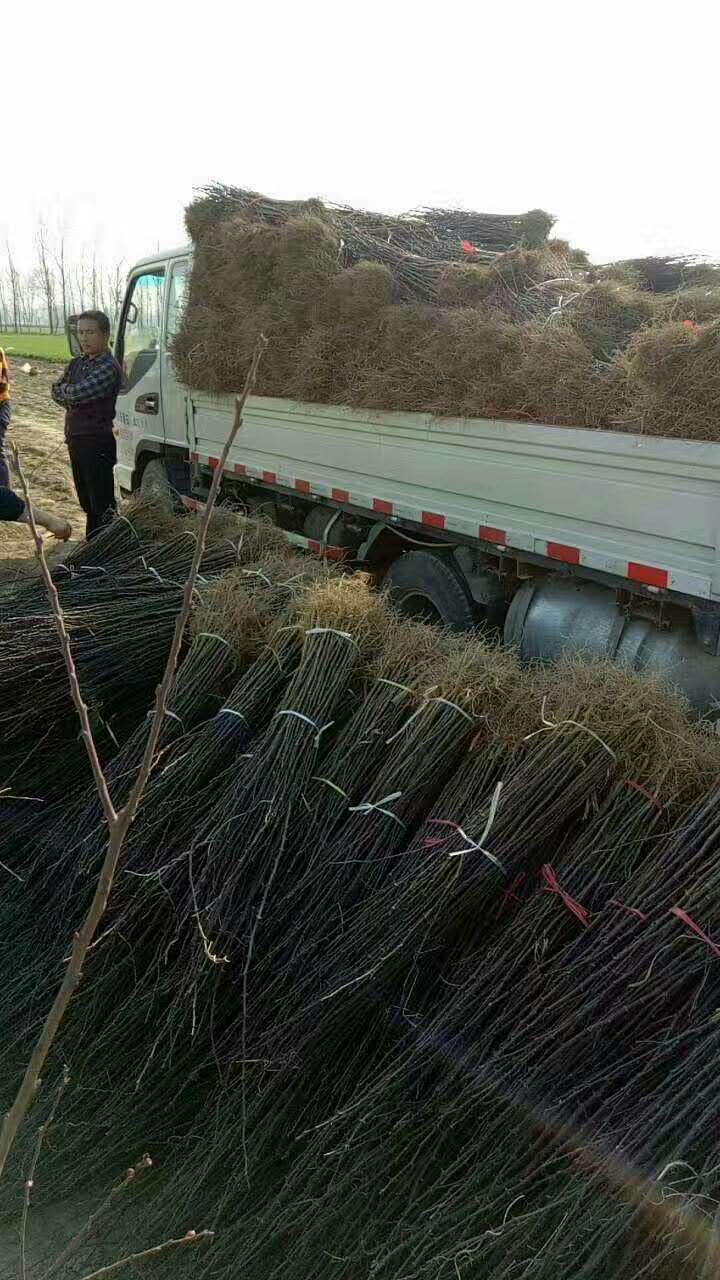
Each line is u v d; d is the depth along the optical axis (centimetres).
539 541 432
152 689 350
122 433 916
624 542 389
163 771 283
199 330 686
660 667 386
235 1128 224
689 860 208
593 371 405
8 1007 274
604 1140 184
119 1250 221
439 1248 191
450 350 468
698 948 197
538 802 232
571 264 646
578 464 404
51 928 286
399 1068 213
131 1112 240
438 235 664
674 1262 171
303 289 569
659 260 624
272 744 270
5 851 322
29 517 113
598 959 206
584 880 221
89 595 382
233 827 261
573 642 427
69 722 339
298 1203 206
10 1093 260
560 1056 199
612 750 235
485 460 457
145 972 260
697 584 359
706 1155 177
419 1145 207
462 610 502
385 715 271
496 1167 198
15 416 1659
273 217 646
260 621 332
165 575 407
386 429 521
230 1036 242
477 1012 215
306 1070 230
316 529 624
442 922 229
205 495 757
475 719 259
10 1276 212
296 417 598
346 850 250
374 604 318
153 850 275
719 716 376
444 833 239
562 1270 174
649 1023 199
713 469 344
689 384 354
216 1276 209
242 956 247
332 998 227
